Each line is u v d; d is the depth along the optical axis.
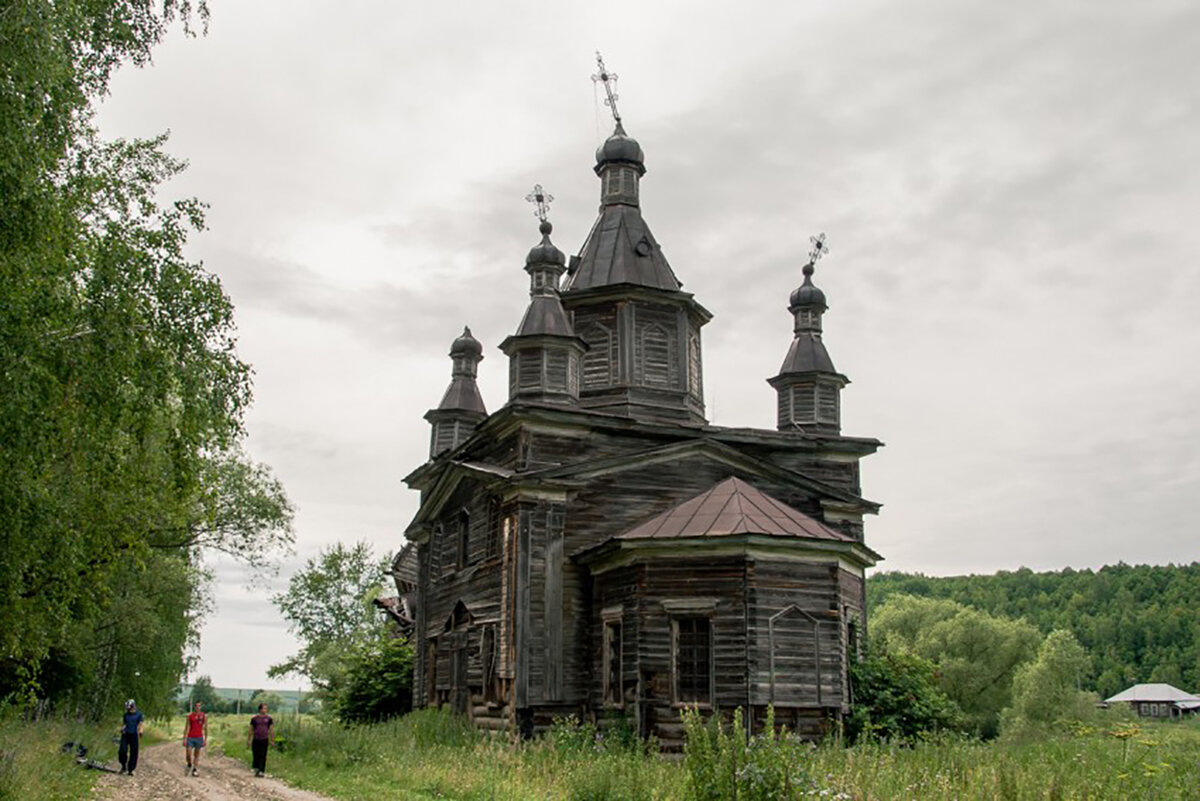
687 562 24.92
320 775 23.47
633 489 29.14
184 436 17.20
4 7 14.05
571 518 28.39
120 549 22.42
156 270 16.83
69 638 35.44
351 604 67.75
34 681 20.48
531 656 27.02
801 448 31.97
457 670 31.62
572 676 27.31
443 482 33.72
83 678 39.75
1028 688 65.06
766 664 23.97
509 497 28.28
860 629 28.16
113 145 18.78
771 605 24.38
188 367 16.94
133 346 15.95
